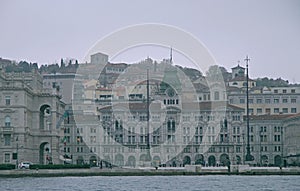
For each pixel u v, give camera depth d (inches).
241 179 5644.7
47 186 4566.9
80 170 6520.7
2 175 6190.9
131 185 4682.6
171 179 5679.1
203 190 4158.5
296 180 5423.2
